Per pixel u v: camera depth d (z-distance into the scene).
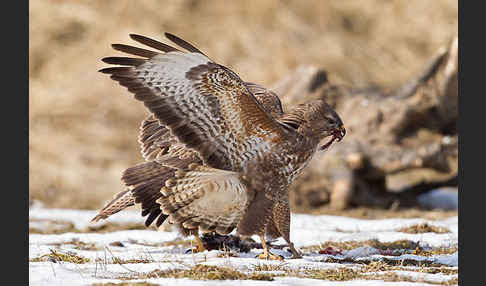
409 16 29.09
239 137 8.88
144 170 9.54
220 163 8.91
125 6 26.89
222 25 27.00
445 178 18.22
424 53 28.16
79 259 9.57
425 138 17.78
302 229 13.23
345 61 26.62
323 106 9.30
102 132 22.66
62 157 21.42
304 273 8.32
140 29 26.17
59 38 25.78
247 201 8.99
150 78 8.60
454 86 17.31
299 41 26.83
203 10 27.50
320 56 26.56
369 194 17.55
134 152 22.42
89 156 21.70
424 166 17.22
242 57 26.00
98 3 26.97
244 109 8.70
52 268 8.51
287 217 9.45
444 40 28.16
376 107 17.81
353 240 11.82
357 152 17.41
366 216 15.92
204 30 26.73
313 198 17.50
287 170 9.09
